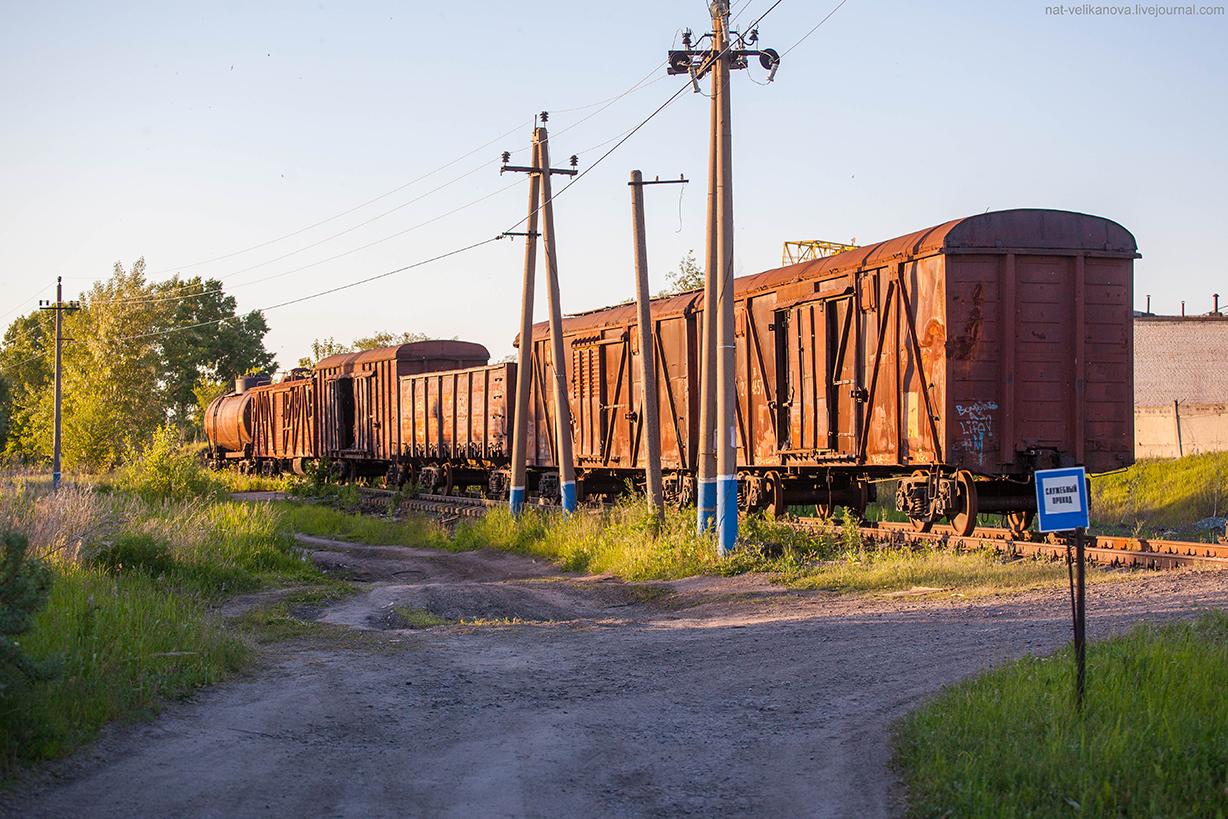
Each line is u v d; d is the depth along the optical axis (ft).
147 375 200.23
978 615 31.30
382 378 116.98
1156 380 126.00
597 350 77.92
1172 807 15.62
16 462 123.85
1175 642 22.94
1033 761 17.22
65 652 24.22
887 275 50.26
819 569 44.50
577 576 54.95
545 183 75.31
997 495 49.65
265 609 41.57
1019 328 47.06
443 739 21.67
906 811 16.56
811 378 56.24
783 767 19.21
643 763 19.83
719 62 50.70
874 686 24.20
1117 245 47.67
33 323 297.74
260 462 163.32
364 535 80.48
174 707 24.09
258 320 327.67
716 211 51.13
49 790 18.04
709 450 53.06
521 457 76.38
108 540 46.52
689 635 33.19
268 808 17.56
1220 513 74.49
